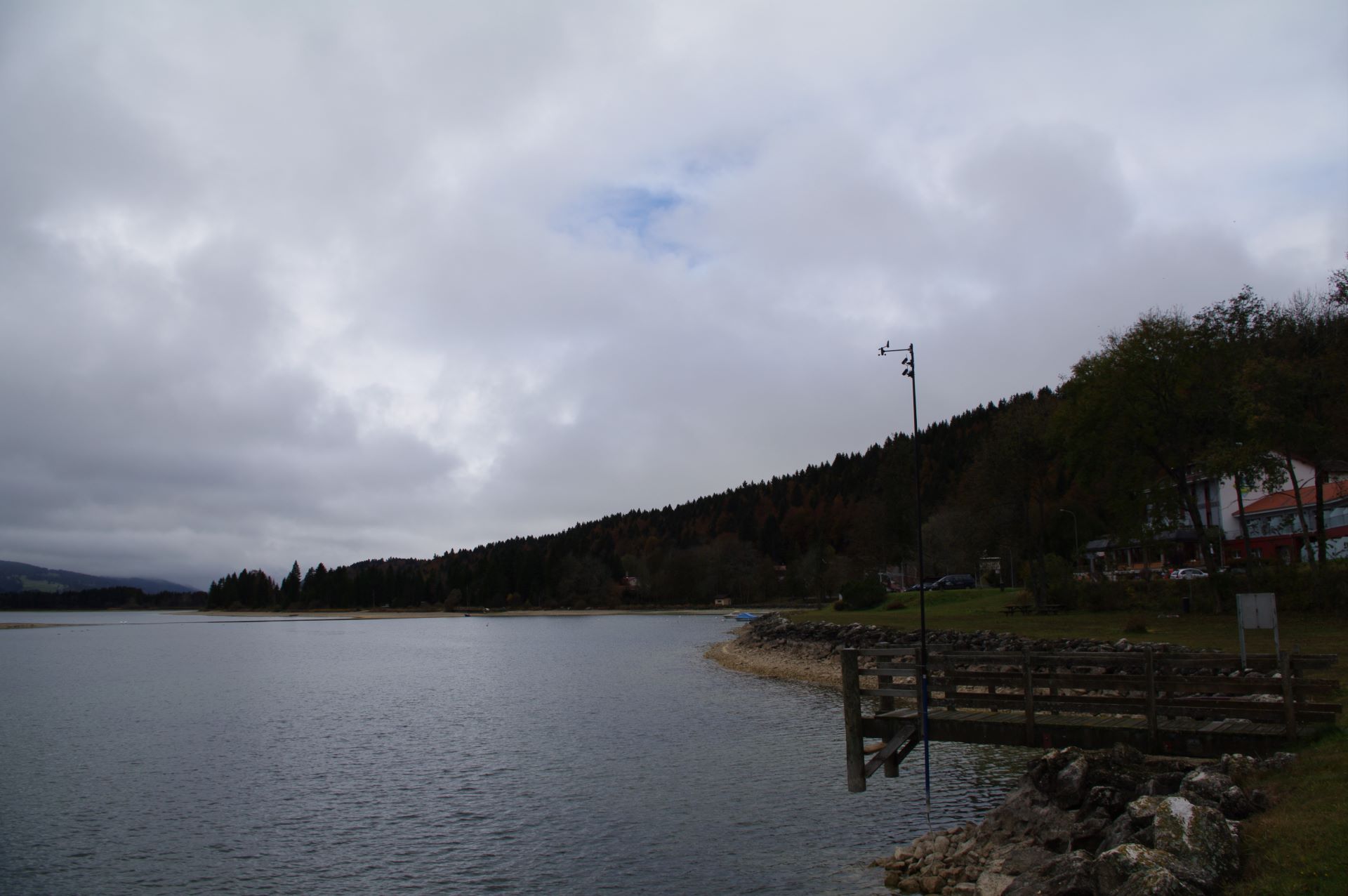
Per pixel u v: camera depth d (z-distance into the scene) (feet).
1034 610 181.68
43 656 304.50
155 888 61.46
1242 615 56.29
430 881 61.62
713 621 484.74
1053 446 191.83
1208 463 145.79
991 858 53.98
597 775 91.71
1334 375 147.02
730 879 59.11
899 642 163.63
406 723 132.67
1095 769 55.11
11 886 62.08
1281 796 43.24
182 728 131.34
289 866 65.57
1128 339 158.61
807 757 95.14
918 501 67.92
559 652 282.36
